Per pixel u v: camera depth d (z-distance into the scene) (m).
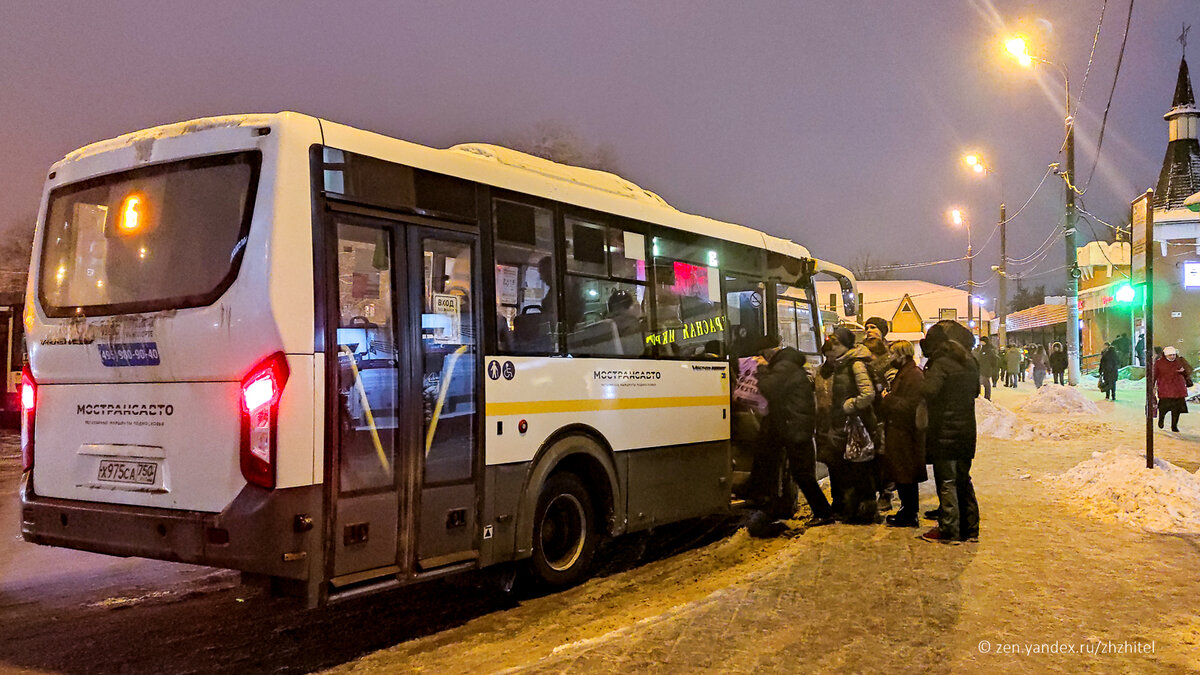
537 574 6.85
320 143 5.37
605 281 7.67
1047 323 48.97
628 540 9.40
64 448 5.85
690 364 8.73
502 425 6.41
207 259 5.32
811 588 6.36
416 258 5.86
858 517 9.12
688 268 8.95
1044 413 20.94
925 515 9.38
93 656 5.52
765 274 10.69
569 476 7.22
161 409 5.37
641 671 4.74
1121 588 6.33
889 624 5.53
